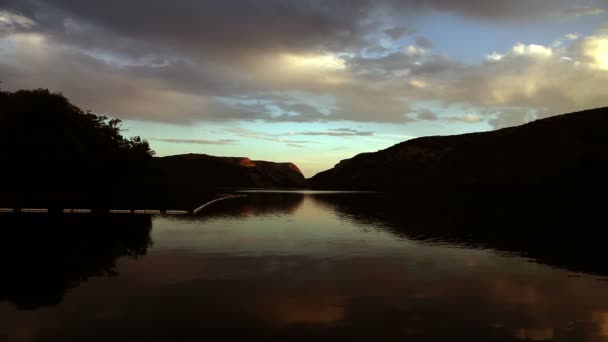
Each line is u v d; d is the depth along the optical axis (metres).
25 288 11.77
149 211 37.12
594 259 17.36
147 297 11.03
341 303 10.79
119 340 8.06
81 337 8.19
